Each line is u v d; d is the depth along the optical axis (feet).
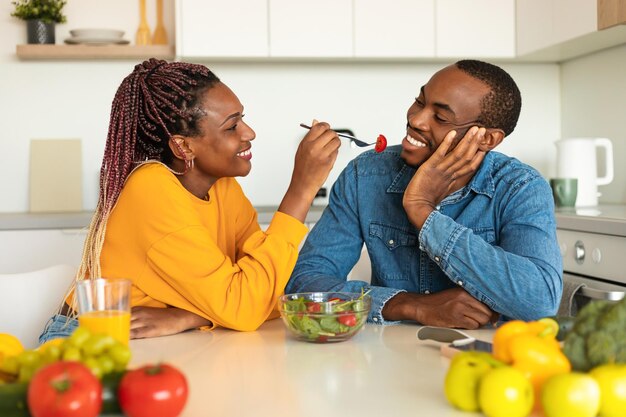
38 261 10.42
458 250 4.61
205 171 5.01
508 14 11.43
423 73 12.41
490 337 4.34
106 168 4.99
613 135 11.19
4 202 11.87
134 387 2.50
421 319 4.65
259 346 4.12
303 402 3.02
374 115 12.40
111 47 11.27
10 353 3.15
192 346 4.17
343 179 5.70
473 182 5.08
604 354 2.78
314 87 12.30
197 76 4.83
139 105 4.93
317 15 11.06
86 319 3.55
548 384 2.63
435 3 11.25
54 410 2.38
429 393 3.12
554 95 12.71
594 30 9.52
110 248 4.86
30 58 11.80
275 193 12.32
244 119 12.21
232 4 10.93
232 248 5.51
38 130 11.91
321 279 5.18
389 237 5.41
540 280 4.56
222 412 2.90
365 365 3.62
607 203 11.27
